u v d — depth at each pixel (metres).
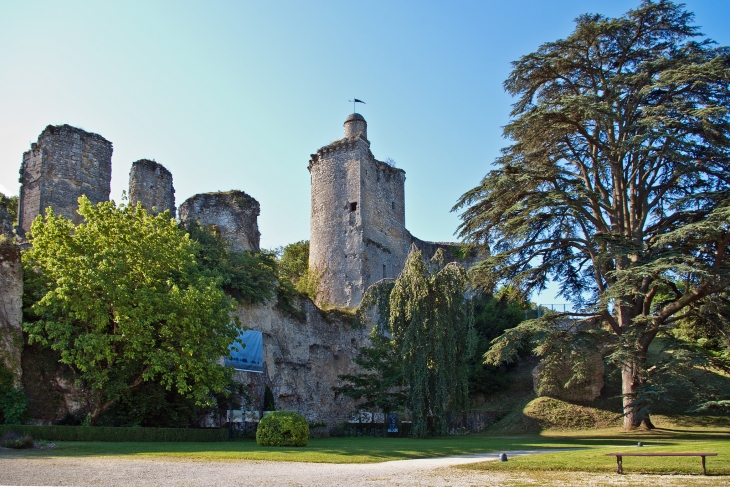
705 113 22.73
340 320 34.91
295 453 14.30
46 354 19.34
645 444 19.52
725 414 30.52
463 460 13.73
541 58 26.53
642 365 22.98
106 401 19.22
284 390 28.53
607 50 27.36
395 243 46.44
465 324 24.91
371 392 27.52
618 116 24.25
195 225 27.58
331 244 43.34
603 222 26.62
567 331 26.06
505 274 26.14
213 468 11.40
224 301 20.94
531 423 32.12
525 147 26.41
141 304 18.75
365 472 11.23
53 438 16.17
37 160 26.75
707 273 20.70
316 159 45.66
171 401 21.11
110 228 20.36
